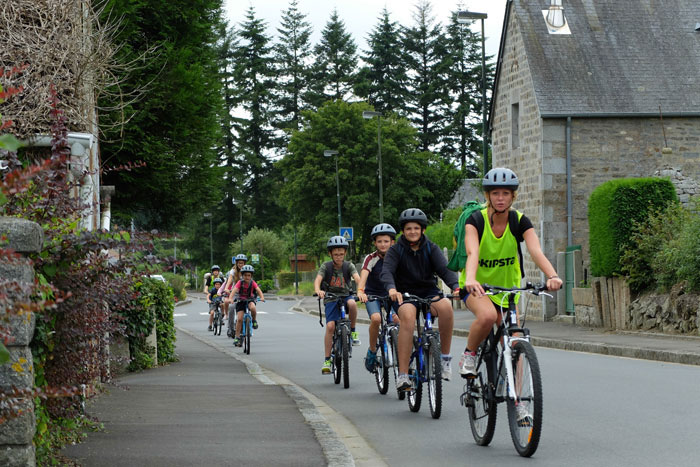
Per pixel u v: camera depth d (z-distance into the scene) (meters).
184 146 22.20
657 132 29.98
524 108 30.95
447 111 88.06
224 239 99.38
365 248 73.00
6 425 4.98
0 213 6.18
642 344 18.09
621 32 31.80
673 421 9.04
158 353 17.42
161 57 21.08
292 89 94.56
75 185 7.14
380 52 89.44
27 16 11.19
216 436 8.19
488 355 7.90
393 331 11.23
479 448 7.97
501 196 7.43
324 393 12.52
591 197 23.25
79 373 7.00
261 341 25.48
